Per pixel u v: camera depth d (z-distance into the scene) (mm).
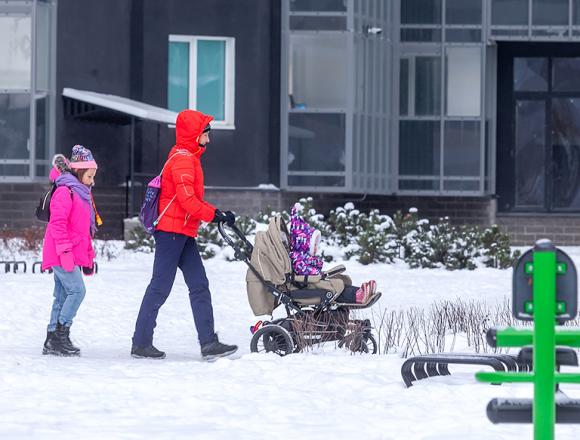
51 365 25562
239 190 76125
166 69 75812
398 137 80500
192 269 28656
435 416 18188
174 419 17750
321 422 17562
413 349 28984
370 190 77938
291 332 28141
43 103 72438
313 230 28750
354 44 76375
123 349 30656
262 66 77000
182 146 28812
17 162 71562
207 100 76875
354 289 28812
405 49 80750
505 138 83875
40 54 72312
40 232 64062
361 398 20234
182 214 28469
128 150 74875
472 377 23547
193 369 24641
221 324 37000
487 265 64125
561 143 84062
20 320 36156
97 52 74188
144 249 64812
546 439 11305
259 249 28438
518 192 84500
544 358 11312
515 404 11758
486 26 80438
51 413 18312
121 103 70312
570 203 84250
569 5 80438
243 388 21312
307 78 76688
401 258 65188
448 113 80688
